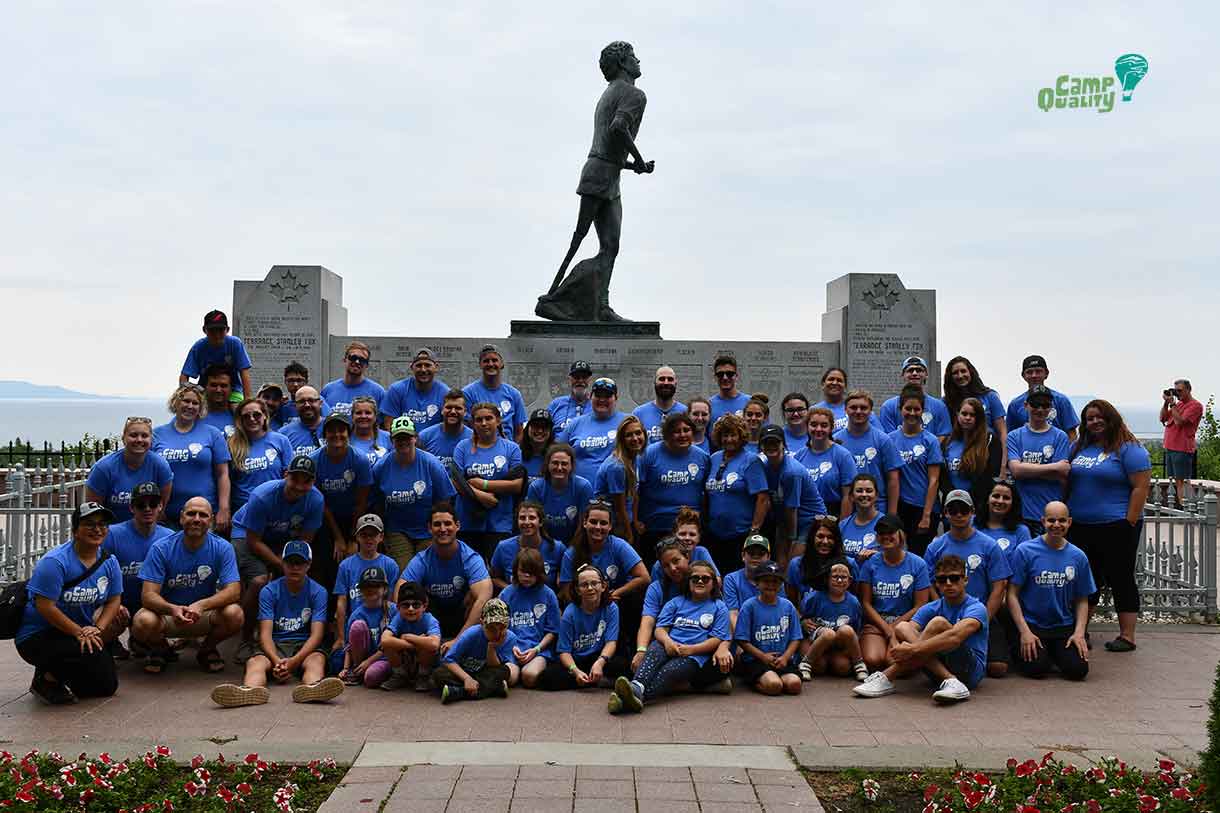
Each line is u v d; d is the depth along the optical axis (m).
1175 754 6.16
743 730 6.65
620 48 16.20
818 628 8.21
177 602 8.02
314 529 8.52
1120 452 9.08
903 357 15.92
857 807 5.38
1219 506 15.12
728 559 8.90
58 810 5.10
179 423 9.16
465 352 15.55
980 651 7.74
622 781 5.64
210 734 6.50
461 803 5.30
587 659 7.82
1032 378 10.02
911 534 9.85
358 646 7.72
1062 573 8.34
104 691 7.34
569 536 8.86
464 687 7.32
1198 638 9.54
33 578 7.18
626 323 15.88
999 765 5.92
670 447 8.98
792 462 8.85
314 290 15.31
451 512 8.09
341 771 5.82
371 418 9.56
